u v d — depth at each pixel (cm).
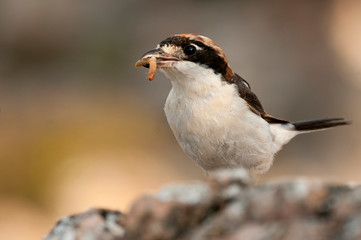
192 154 675
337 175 1450
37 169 1396
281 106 1620
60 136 1523
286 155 1498
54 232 404
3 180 1362
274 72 1703
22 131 1560
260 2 1928
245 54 1744
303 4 1906
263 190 358
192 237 349
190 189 375
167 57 642
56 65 1875
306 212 336
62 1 1983
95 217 407
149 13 1978
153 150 1499
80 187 1328
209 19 1897
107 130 1556
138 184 1360
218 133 644
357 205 326
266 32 1830
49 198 1302
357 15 1894
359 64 1777
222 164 674
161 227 361
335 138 1548
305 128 805
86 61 1872
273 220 339
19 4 1942
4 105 1703
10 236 1215
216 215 358
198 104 643
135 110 1662
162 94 1705
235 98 649
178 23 1909
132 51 1875
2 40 1902
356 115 1620
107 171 1384
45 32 1927
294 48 1786
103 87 1769
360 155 1502
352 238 307
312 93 1672
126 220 379
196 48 640
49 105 1705
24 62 1884
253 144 662
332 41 1833
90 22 1969
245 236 335
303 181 357
